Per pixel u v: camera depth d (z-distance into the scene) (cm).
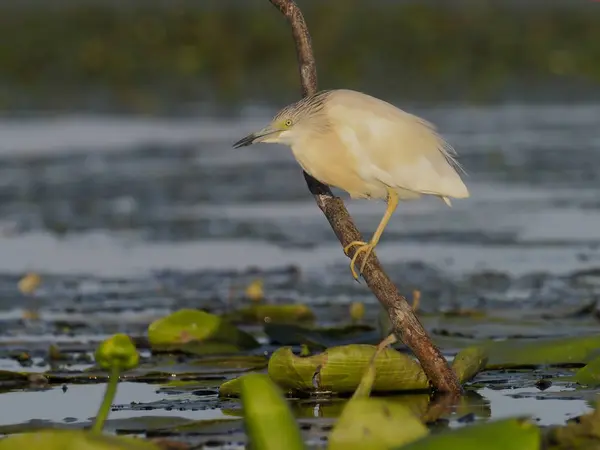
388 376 870
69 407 857
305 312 1174
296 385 878
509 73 2909
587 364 927
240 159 2180
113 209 1780
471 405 841
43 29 3078
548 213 1727
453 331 1091
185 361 1003
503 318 1145
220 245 1559
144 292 1312
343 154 882
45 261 1472
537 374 938
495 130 2383
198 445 737
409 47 3009
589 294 1263
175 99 2730
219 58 2986
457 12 3225
